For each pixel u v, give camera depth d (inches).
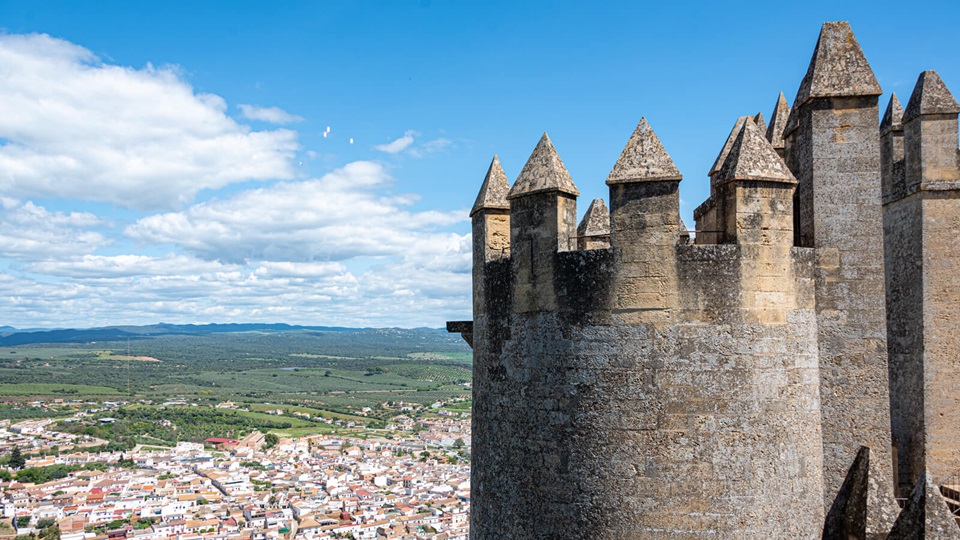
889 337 548.7
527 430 402.9
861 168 419.5
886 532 376.2
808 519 385.1
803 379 391.2
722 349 371.9
